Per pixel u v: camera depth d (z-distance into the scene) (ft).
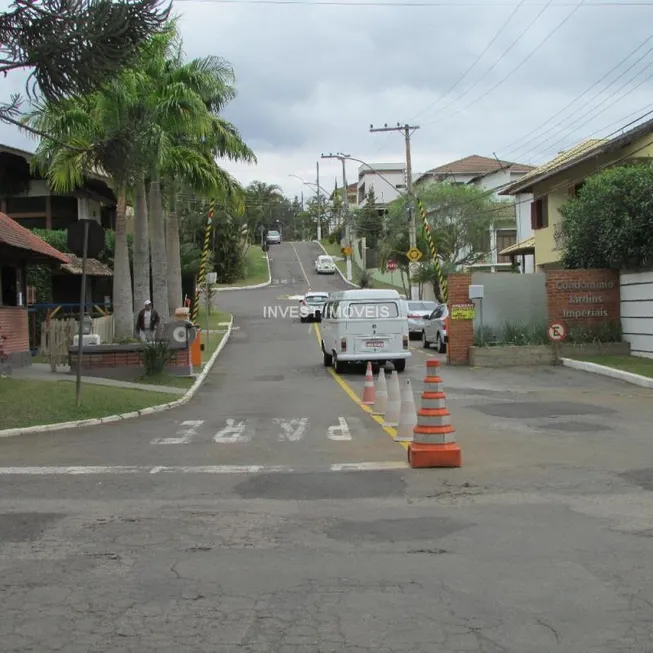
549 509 23.29
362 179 329.72
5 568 18.57
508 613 15.30
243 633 14.53
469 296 72.13
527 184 102.58
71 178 71.20
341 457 32.35
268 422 42.88
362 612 15.47
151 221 84.12
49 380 56.44
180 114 71.10
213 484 27.78
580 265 74.79
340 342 69.21
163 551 19.81
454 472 28.78
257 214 330.34
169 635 14.48
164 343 63.67
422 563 18.49
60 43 34.45
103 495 26.30
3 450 35.35
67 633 14.64
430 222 155.53
